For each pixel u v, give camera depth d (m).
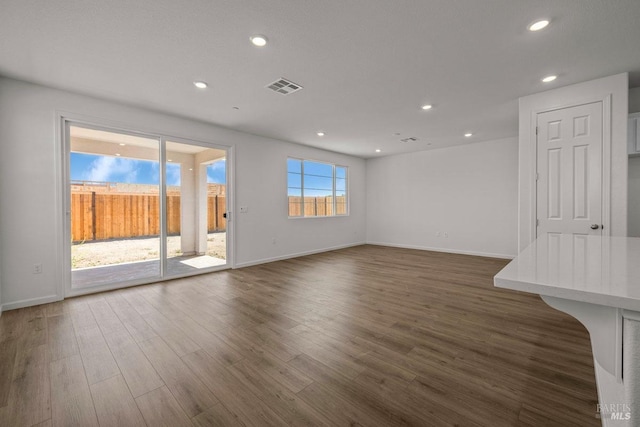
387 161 7.47
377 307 2.95
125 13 1.91
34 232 3.02
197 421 1.39
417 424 1.36
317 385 1.67
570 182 3.02
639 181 3.00
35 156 3.01
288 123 4.48
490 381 1.69
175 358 1.97
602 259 0.97
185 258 4.58
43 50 2.35
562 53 2.43
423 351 2.05
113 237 3.96
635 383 0.58
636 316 0.58
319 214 6.67
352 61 2.57
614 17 1.96
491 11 1.91
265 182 5.35
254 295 3.36
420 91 3.25
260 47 2.34
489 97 3.39
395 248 7.07
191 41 2.25
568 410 1.44
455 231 6.32
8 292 2.88
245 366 1.87
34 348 2.11
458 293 3.41
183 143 4.21
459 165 6.23
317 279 4.09
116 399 1.56
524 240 3.29
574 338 2.23
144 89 3.15
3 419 1.41
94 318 2.67
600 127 2.85
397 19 2.00
